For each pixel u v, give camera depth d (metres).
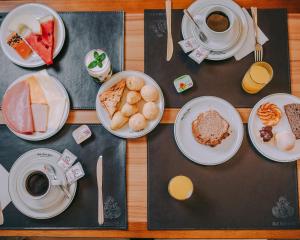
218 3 1.35
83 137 1.28
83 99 1.31
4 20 1.34
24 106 1.28
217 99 1.28
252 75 1.23
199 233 1.24
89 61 1.25
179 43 1.32
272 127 1.28
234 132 1.28
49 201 1.19
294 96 1.29
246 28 1.33
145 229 1.24
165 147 1.28
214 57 1.31
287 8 1.36
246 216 1.24
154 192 1.26
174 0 1.37
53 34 1.33
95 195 1.26
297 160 1.27
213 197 1.25
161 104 1.28
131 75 1.30
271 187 1.26
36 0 1.38
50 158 1.26
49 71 1.33
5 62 1.34
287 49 1.33
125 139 1.28
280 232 1.24
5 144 1.29
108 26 1.36
